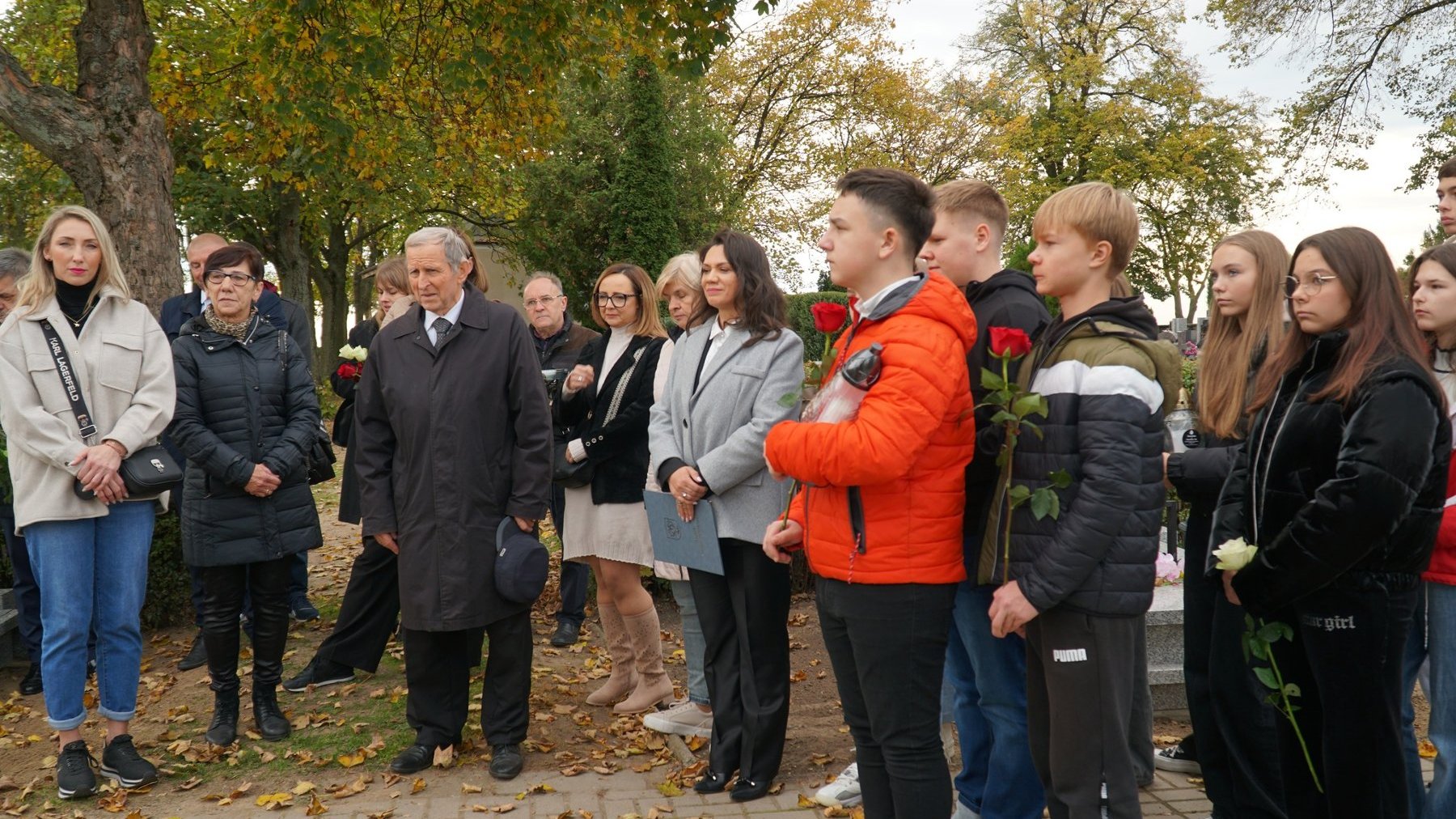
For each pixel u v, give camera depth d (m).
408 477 3.72
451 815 3.42
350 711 4.46
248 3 10.62
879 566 2.39
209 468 3.96
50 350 3.59
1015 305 2.74
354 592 4.71
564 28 9.16
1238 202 29.70
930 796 2.43
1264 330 2.99
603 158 21.58
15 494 3.59
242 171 18.45
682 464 3.54
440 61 10.23
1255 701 2.88
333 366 23.88
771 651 3.46
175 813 3.50
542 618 5.96
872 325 2.41
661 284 3.91
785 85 28.44
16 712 4.59
